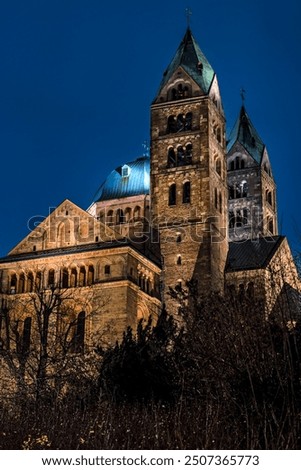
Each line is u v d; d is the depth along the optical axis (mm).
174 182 110562
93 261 89625
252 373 36000
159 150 113375
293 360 36875
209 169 109438
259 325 40719
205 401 42094
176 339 56094
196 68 117625
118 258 88750
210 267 103438
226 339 40844
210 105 114438
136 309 88875
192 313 57938
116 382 53625
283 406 32250
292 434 30953
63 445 37938
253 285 57031
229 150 144125
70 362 66438
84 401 51406
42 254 92750
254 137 145625
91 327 86312
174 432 36562
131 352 56281
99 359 66375
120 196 128500
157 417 38656
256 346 37188
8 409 56375
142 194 127375
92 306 87438
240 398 36438
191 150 112125
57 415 43625
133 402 50906
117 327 85625
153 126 115438
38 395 53875
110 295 87250
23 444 36844
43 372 59781
